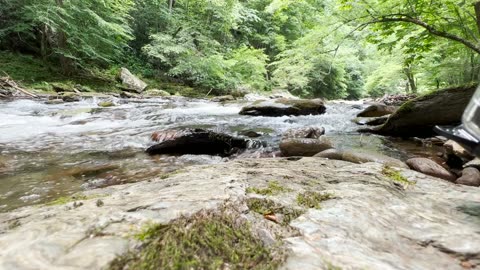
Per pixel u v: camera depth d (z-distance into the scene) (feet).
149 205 3.66
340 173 6.32
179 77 61.57
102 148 14.26
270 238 3.07
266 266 2.56
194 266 2.49
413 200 4.60
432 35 20.94
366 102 46.73
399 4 20.11
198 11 63.31
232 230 3.12
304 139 12.98
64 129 19.11
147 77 57.52
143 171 10.56
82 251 2.51
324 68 64.90
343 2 21.24
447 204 4.45
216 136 14.11
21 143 15.16
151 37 56.75
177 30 60.03
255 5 73.36
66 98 33.04
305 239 3.09
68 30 42.83
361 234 3.31
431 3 18.78
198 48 61.16
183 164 11.59
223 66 58.29
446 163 11.02
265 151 13.52
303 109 26.27
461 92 14.34
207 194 4.21
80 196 4.82
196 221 3.17
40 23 42.57
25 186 8.79
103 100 35.14
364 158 9.79
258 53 63.46
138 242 2.69
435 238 3.33
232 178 5.50
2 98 30.99
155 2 59.52
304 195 4.53
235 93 56.90
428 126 15.56
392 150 13.37
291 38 72.84
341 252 2.86
